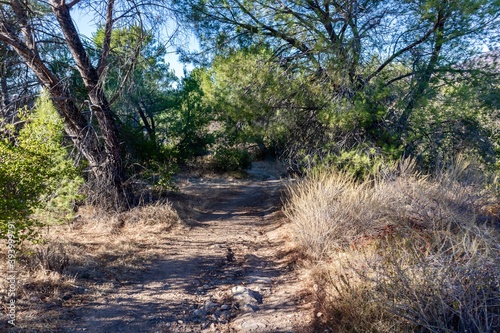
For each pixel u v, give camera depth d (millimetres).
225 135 19203
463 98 7707
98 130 10438
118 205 9469
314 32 9336
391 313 3395
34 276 4875
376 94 8242
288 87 9391
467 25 7887
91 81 9281
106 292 4828
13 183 4812
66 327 3855
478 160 8594
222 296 4926
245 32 10195
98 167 9516
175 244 7293
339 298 4090
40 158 5000
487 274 3283
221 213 11305
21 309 4070
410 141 8594
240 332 4004
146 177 11070
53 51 9852
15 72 9570
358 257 4672
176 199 11930
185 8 9641
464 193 6035
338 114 8320
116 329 3943
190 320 4258
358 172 8766
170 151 13984
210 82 16172
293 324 4121
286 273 5801
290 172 11961
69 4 8883
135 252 6570
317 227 6203
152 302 4652
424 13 7918
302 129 10375
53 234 7195
